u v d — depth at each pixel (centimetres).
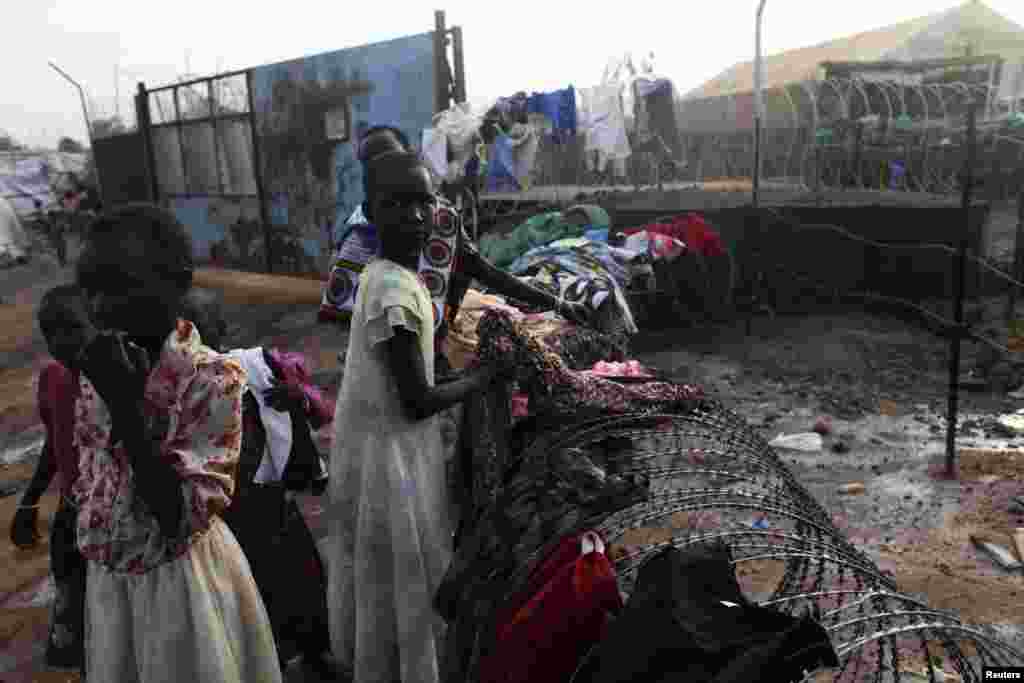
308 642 295
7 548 457
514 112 809
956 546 387
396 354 239
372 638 261
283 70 1135
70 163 2580
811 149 1119
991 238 948
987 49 1992
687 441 321
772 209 844
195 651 200
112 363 181
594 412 254
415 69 972
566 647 170
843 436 532
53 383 279
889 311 839
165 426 195
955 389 452
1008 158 988
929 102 1097
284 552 285
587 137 844
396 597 255
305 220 1189
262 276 1294
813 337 757
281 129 1172
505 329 256
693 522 380
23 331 1103
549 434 241
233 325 1005
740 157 1353
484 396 266
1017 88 1238
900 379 641
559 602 171
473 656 188
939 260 830
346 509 261
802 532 206
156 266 187
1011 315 764
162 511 190
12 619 381
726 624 144
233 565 210
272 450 276
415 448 255
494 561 207
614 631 151
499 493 229
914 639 295
